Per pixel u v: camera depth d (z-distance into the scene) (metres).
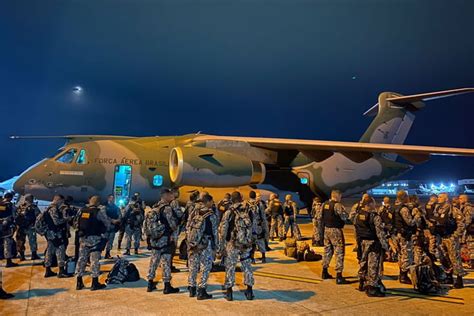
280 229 11.32
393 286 6.25
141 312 4.77
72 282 6.32
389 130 16.08
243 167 11.99
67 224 6.75
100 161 12.11
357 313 4.82
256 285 6.20
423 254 6.12
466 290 6.05
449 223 6.32
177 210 5.82
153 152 12.81
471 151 10.16
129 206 8.86
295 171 14.20
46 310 4.83
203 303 5.18
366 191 16.02
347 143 11.52
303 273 7.09
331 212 6.45
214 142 12.77
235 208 5.43
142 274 6.89
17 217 8.02
